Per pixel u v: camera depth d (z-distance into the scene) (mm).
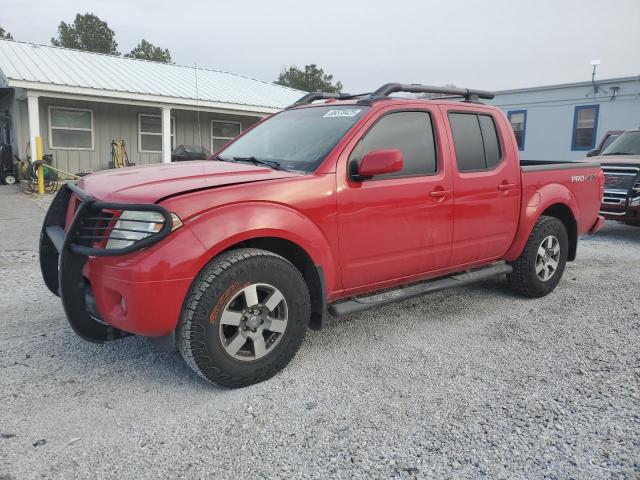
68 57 18344
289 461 2621
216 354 3184
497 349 4035
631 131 10336
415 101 4312
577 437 2844
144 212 3076
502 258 5137
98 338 3408
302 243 3477
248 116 20766
